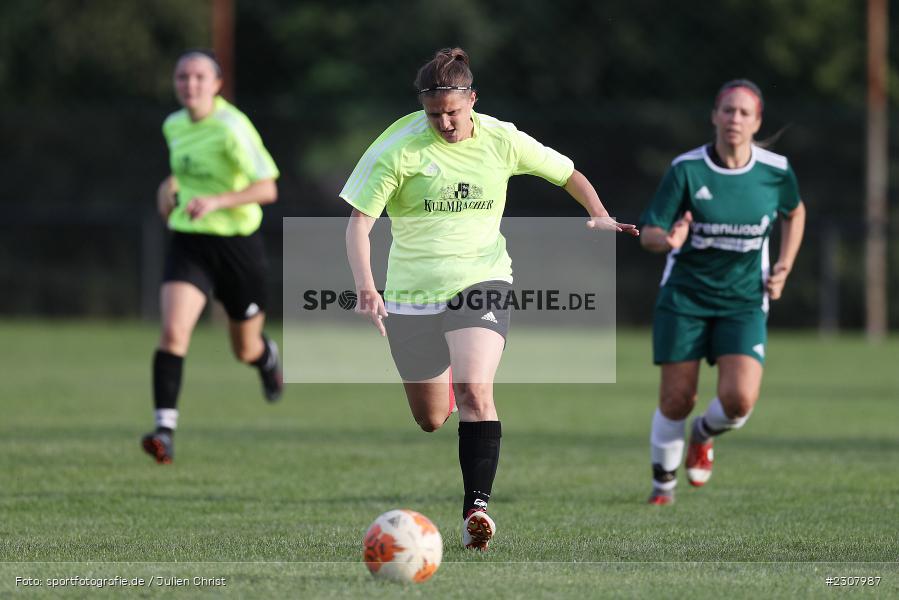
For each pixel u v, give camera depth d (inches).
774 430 1616.6
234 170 1318.9
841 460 1343.5
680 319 1074.7
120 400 1897.1
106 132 4082.2
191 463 1294.3
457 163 871.1
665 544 871.7
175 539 886.4
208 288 1325.0
